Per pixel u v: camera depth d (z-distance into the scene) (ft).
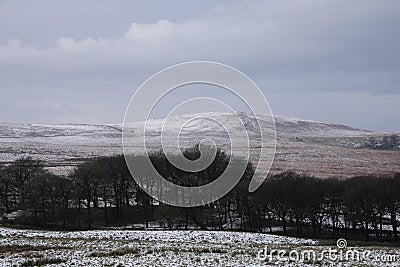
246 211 229.45
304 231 229.25
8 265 104.83
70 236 173.47
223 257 115.65
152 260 109.91
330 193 225.56
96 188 251.60
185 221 227.81
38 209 242.99
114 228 225.97
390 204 216.54
